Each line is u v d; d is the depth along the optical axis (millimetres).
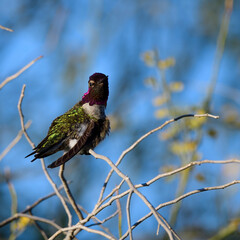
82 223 5957
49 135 8023
